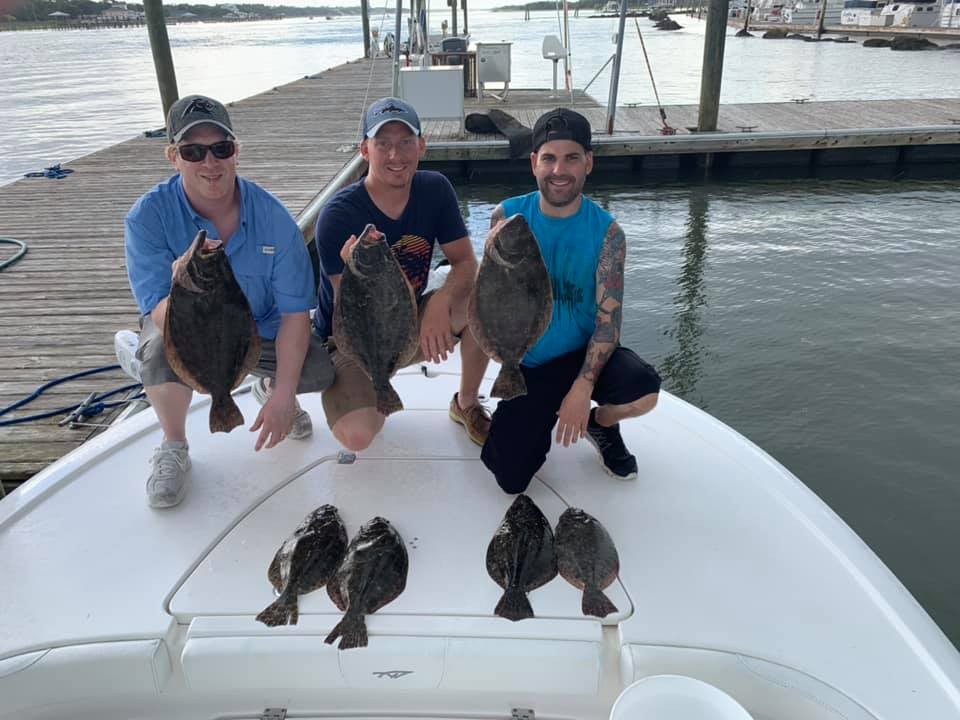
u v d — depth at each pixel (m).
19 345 5.21
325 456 2.81
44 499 2.54
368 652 1.86
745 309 7.55
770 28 56.41
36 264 6.88
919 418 5.41
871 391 5.81
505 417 2.60
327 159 11.48
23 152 16.02
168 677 1.93
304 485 2.62
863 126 13.59
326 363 2.73
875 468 4.85
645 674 1.83
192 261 2.13
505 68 17.97
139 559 2.23
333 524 2.32
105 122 20.05
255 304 2.71
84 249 7.30
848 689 1.80
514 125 13.98
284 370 2.56
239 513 2.46
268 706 1.95
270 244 2.56
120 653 1.88
